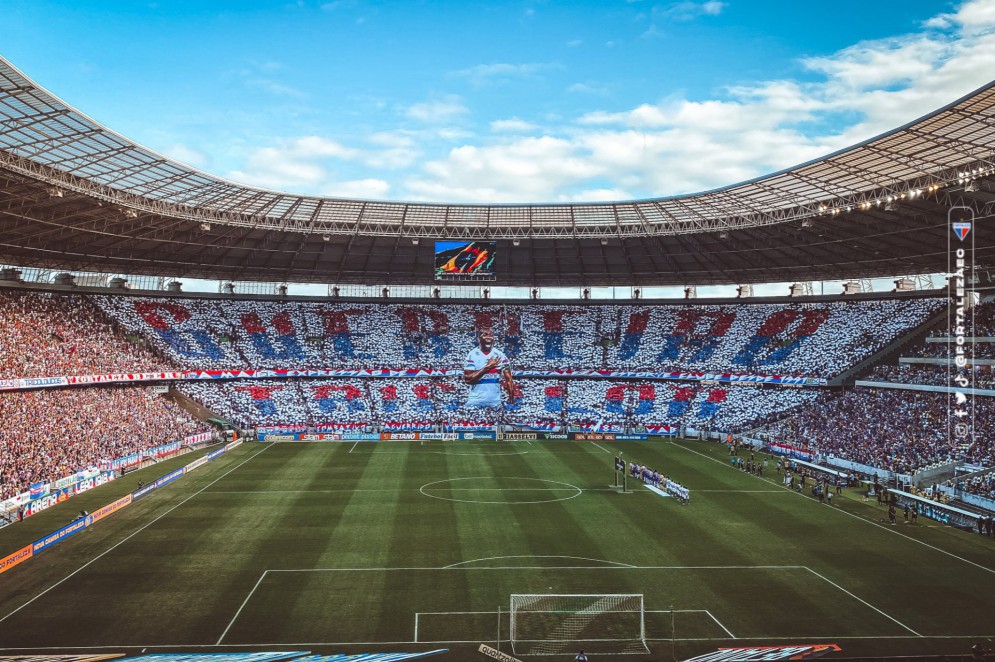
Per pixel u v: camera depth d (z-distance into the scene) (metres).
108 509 49.06
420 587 35.31
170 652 27.70
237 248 92.19
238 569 37.62
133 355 85.81
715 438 88.38
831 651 28.09
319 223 86.50
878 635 29.95
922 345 84.12
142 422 75.69
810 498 55.59
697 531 45.56
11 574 36.62
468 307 111.06
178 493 56.12
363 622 31.03
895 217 69.19
